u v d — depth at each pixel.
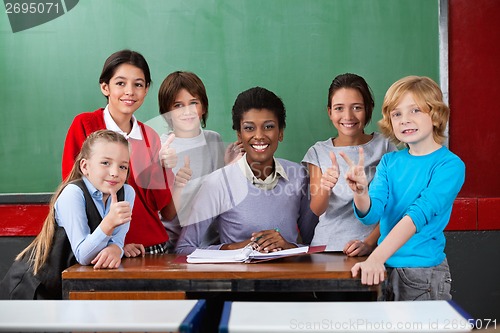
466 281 2.58
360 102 2.38
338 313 1.19
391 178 1.96
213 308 2.09
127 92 2.31
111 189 1.91
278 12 2.53
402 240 1.76
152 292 1.72
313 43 2.53
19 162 2.59
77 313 1.21
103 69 2.35
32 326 1.13
